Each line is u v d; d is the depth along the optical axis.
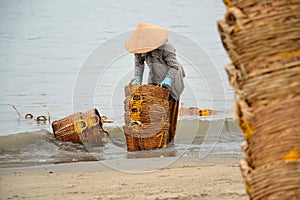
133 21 78.44
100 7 88.62
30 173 18.28
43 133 25.70
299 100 6.79
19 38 68.81
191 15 81.00
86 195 14.02
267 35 6.85
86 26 75.19
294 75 6.80
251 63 6.95
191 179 15.63
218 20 7.23
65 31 72.38
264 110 6.89
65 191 14.73
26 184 16.03
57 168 19.38
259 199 6.91
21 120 31.94
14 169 19.41
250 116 6.98
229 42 7.09
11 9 90.00
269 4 6.87
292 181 6.71
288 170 6.73
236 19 6.98
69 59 55.97
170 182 15.32
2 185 15.92
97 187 15.12
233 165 18.23
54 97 40.19
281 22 6.82
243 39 6.95
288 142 6.77
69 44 64.19
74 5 91.56
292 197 6.71
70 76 48.06
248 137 7.15
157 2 90.62
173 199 12.98
